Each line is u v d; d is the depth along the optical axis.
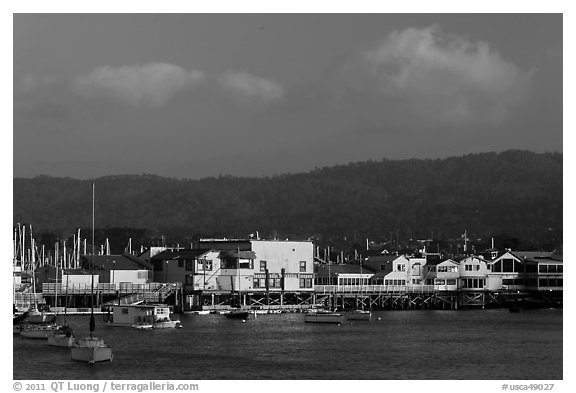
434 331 168.25
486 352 138.00
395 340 152.00
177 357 125.75
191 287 198.50
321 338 152.62
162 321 163.00
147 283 196.50
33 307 172.88
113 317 164.00
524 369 122.12
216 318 184.12
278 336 154.25
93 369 113.50
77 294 187.25
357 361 126.25
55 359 118.94
